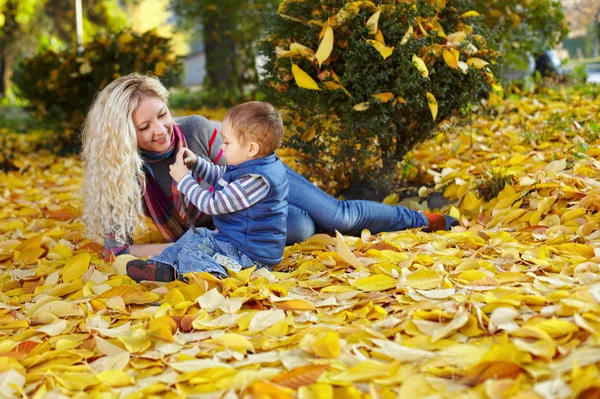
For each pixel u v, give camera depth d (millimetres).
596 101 6707
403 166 4699
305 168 4598
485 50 4270
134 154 3381
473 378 1952
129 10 26656
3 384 2143
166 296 2908
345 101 4164
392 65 4086
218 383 2080
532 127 5707
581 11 12039
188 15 11344
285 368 2168
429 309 2508
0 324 2795
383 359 2191
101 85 7781
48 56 8297
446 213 4090
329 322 2531
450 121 4609
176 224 3719
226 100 11461
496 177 4094
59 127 8219
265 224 3188
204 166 3471
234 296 2859
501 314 2295
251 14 10461
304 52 4016
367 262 3156
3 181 6520
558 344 2084
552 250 3090
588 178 3834
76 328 2734
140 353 2412
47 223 4727
